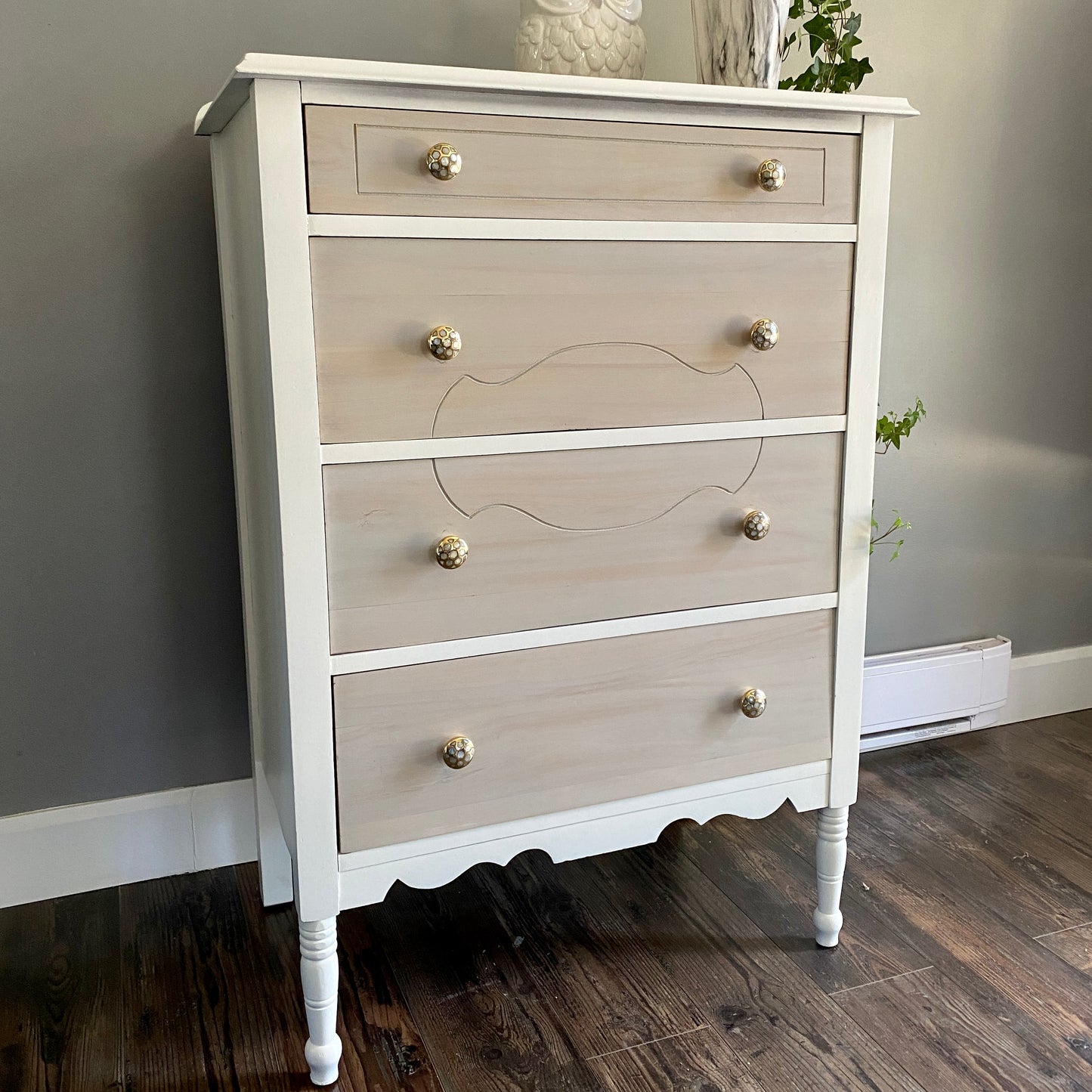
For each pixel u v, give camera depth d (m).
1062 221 2.11
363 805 1.18
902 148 1.92
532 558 1.21
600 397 1.20
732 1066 1.25
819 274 1.29
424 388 1.12
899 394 2.04
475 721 1.22
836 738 1.43
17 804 1.59
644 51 1.38
